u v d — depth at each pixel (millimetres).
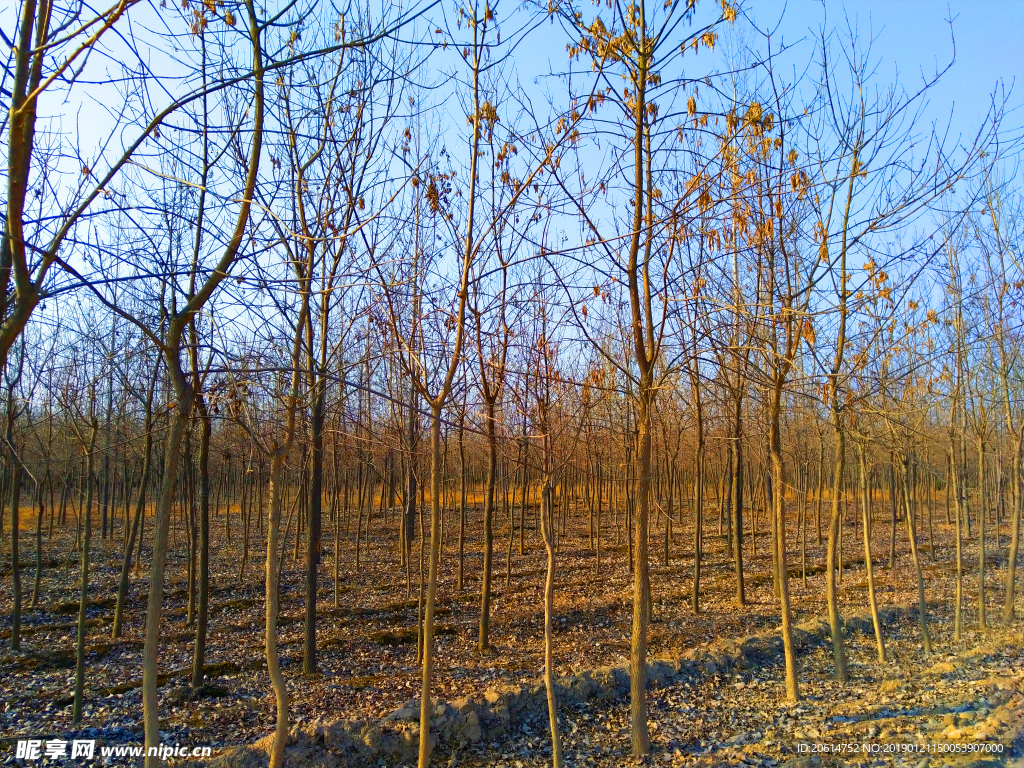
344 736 6633
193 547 11133
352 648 10031
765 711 7613
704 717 7539
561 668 9172
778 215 7148
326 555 17812
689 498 28625
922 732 6496
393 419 8586
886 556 18594
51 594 13430
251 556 17625
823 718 7219
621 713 7727
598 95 5699
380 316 7250
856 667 9305
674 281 6551
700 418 12031
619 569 16312
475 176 6137
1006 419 11391
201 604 8258
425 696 5875
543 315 7852
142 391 9406
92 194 3559
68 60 3223
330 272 6363
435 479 5922
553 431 7375
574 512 26609
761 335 7852
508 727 7305
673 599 13250
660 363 7934
